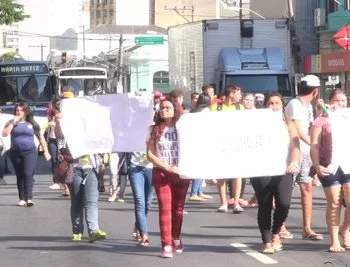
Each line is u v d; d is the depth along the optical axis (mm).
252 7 54062
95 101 10297
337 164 9391
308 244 10344
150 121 10148
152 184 9891
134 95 10227
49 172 23516
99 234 10484
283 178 9477
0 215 13602
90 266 9148
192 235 11266
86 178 10430
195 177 9367
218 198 15797
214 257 9547
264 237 9688
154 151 9375
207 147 9383
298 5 42125
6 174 22188
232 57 25891
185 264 9125
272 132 9406
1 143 18766
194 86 28250
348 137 9406
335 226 9734
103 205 14844
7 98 35469
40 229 12016
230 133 9391
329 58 37688
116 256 9711
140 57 67688
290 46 27047
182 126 9336
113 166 15305
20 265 9258
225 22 26984
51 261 9477
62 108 10219
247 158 9375
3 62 35938
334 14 38375
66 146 10367
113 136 10219
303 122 10047
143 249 10156
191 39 28625
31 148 14719
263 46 26906
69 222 12703
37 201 15648
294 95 25609
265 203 9547
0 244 10695
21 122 14703
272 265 8992
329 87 37812
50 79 35875
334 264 9016
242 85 25359
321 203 14898
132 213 13742
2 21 39125
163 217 9477
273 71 25641
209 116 9398
